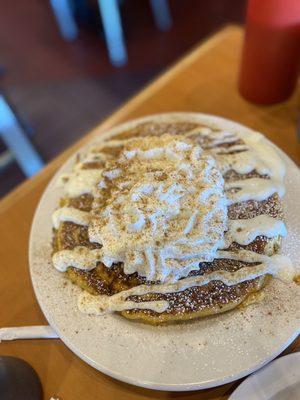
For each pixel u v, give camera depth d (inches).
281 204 11.3
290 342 9.2
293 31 12.8
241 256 10.2
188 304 9.7
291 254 10.5
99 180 11.8
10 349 10.6
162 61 33.8
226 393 9.5
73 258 10.6
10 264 12.2
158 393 9.6
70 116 30.9
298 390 8.7
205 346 9.2
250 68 14.3
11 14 40.5
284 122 14.6
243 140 12.8
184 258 10.0
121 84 32.6
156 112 15.7
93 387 9.8
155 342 9.4
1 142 28.6
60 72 34.3
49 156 28.5
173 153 11.5
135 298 9.9
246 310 9.8
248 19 13.2
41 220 11.9
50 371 10.1
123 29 36.7
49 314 10.0
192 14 37.2
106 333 9.6
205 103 15.7
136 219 10.3
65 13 36.9
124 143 13.0
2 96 25.4
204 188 10.6
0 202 13.6
